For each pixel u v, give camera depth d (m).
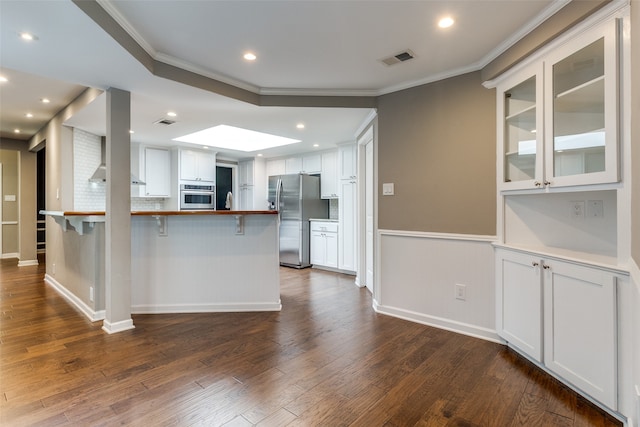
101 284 3.34
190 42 2.54
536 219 2.63
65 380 2.18
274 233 3.72
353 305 3.88
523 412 1.87
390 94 3.49
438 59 2.82
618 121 1.80
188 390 2.08
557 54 2.17
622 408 1.72
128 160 3.10
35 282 4.91
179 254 3.65
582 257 2.01
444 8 2.11
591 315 1.88
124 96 3.06
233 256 3.70
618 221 1.80
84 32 2.06
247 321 3.34
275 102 3.56
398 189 3.43
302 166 6.60
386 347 2.72
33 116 4.63
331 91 3.56
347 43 2.56
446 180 3.10
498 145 2.77
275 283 3.72
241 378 2.22
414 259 3.32
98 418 1.80
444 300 3.13
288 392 2.06
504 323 2.68
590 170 2.05
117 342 2.80
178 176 5.95
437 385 2.15
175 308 3.63
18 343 2.77
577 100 2.13
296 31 2.39
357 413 1.86
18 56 2.39
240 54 2.75
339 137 5.17
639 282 1.45
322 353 2.61
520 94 2.61
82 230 3.51
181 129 4.62
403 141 3.39
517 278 2.51
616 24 1.80
